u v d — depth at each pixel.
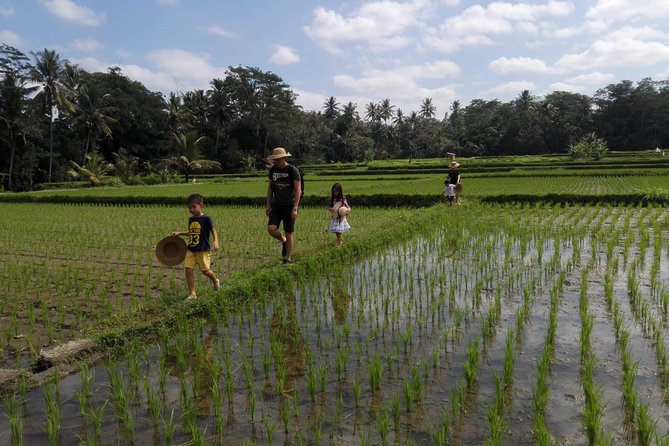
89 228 14.06
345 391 4.08
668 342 4.93
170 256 6.52
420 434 3.42
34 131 46.09
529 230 12.04
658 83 98.31
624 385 3.89
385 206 20.42
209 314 6.05
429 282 7.61
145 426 3.63
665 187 21.91
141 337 5.23
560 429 3.44
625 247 8.83
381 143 100.12
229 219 15.90
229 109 71.12
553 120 91.69
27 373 4.36
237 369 4.56
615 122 93.88
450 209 16.94
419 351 4.89
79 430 3.60
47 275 7.98
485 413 3.68
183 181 50.22
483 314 6.00
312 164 73.94
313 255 8.67
